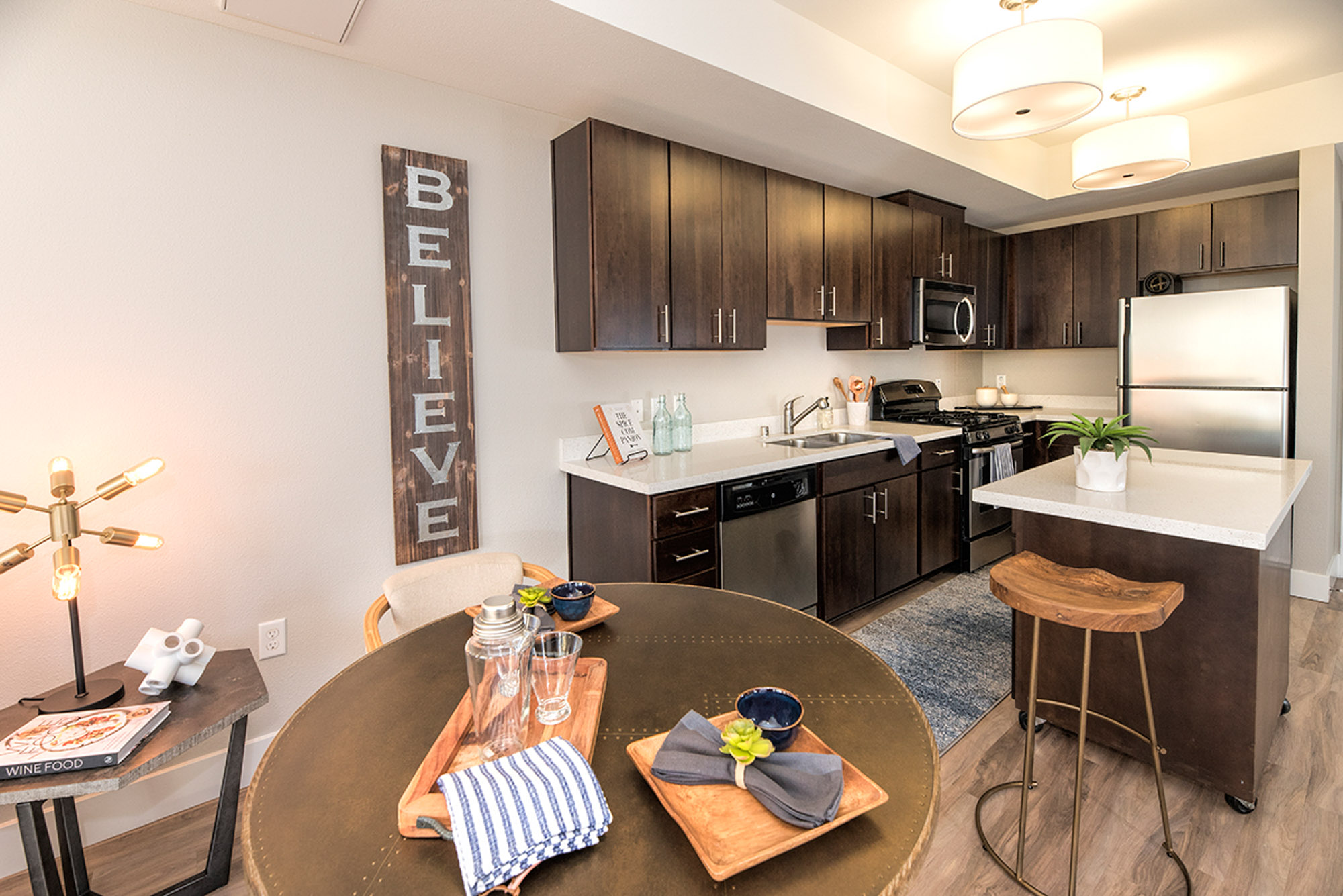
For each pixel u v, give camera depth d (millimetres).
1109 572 1922
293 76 1951
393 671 1213
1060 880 1553
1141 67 2908
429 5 1729
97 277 1692
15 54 1569
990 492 2037
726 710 1053
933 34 2531
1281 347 3180
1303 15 2461
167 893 1512
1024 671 2168
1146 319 3578
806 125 2635
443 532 2328
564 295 2525
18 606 1646
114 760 1220
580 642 1042
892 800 835
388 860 742
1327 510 3230
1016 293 4527
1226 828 1708
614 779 881
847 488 3037
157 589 1826
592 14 1805
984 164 3383
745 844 722
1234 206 3617
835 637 1341
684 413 3004
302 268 1998
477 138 2334
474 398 2393
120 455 1750
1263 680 1764
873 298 3469
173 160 1777
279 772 905
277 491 1999
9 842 1633
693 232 2607
